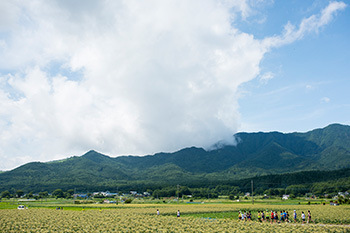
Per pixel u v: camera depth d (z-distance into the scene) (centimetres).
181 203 15438
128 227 5044
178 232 4541
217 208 10500
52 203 15338
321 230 4531
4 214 7025
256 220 6506
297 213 7856
